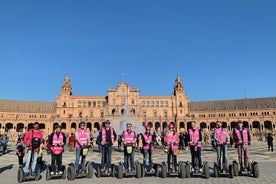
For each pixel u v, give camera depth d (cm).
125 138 1612
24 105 14738
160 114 14750
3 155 3297
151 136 1694
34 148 1516
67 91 14800
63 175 1511
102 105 14762
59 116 14462
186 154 3206
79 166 1684
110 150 1590
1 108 13912
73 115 14562
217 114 14688
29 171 1492
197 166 1546
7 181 1459
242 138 1586
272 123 13600
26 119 14050
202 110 15000
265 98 14500
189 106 15538
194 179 1462
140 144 3947
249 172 1563
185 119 14188
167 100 14900
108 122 1617
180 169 1515
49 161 2547
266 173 1630
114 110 14312
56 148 1527
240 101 14950
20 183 1395
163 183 1359
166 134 1623
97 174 1574
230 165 1478
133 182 1395
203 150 3975
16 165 2223
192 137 1600
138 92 14575
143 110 14775
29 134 1525
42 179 1511
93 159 2700
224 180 1414
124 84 14588
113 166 1603
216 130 1622
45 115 14625
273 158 2634
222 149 1595
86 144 1566
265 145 5462
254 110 14062
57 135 1552
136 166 1535
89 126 14425
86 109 14662
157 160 2556
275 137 9438
